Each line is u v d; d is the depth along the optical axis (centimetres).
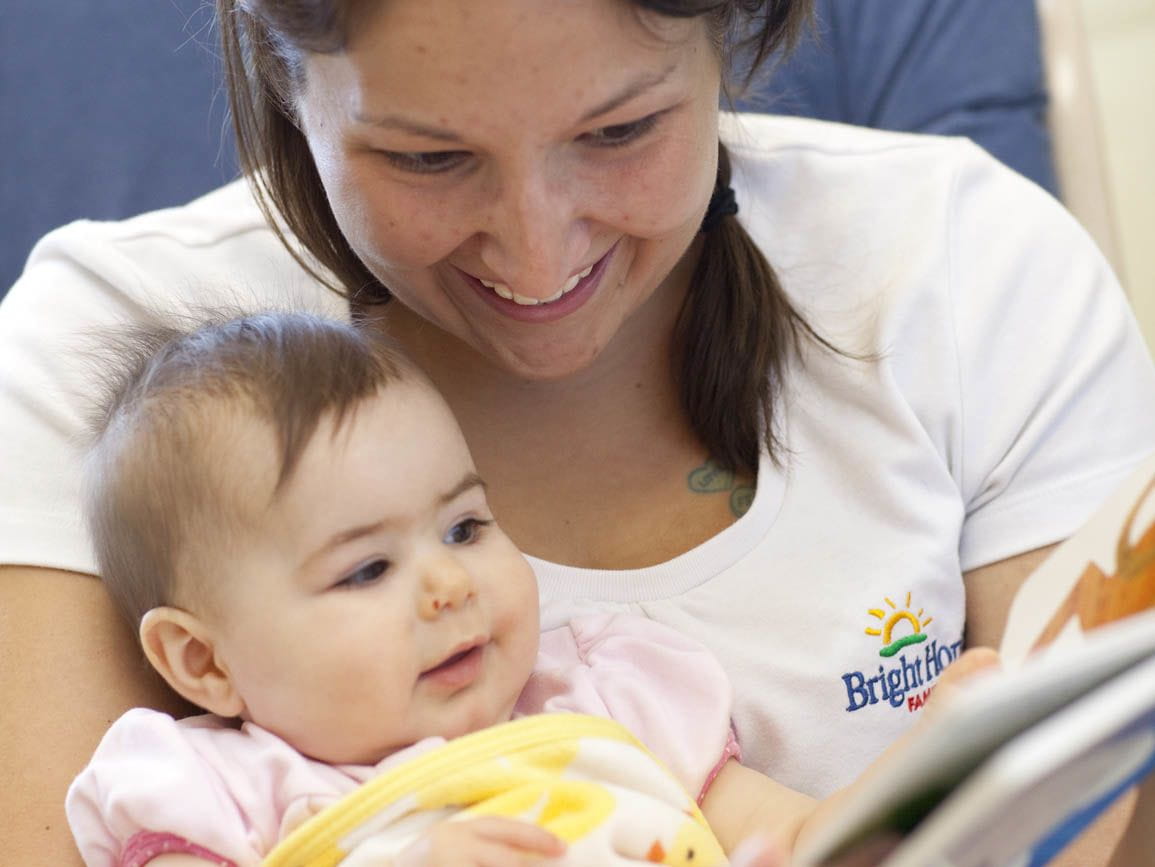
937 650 184
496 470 192
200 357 169
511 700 165
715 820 168
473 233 157
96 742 170
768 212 208
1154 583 109
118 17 304
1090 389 194
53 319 195
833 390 191
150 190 296
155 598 165
